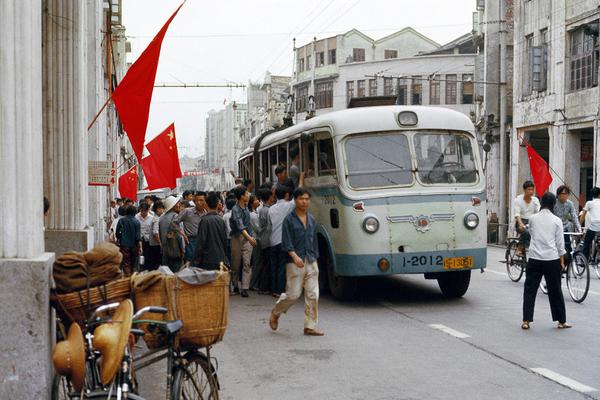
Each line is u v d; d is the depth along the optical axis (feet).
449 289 39.70
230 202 44.86
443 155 37.78
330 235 38.17
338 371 23.66
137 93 31.89
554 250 29.99
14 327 16.33
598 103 74.90
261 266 43.65
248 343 28.37
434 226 36.27
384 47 222.48
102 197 69.10
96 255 16.62
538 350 26.13
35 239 17.17
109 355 13.25
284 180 43.16
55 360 13.48
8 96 16.74
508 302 37.81
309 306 29.84
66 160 29.27
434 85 187.32
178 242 44.45
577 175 82.17
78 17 29.09
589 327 30.55
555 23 84.07
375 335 29.43
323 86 212.64
